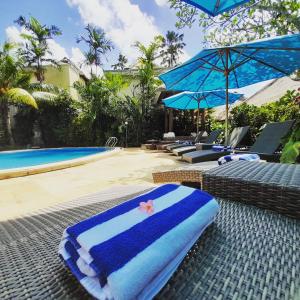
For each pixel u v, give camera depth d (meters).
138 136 13.62
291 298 0.61
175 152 6.38
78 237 0.67
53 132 15.49
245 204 1.13
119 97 13.99
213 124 11.39
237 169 1.34
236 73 4.54
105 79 14.82
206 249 0.81
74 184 3.72
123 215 0.78
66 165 5.28
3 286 0.68
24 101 13.50
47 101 15.09
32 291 0.66
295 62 3.91
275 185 1.03
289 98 5.34
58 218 1.18
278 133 3.32
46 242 0.93
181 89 5.03
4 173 4.23
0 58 13.18
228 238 0.87
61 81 17.77
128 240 0.66
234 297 0.61
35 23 16.28
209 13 3.25
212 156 3.81
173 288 0.64
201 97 7.71
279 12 5.19
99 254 0.60
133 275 0.56
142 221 0.75
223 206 1.13
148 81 13.48
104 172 4.69
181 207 0.86
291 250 0.80
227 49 3.51
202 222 0.84
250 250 0.80
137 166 5.31
